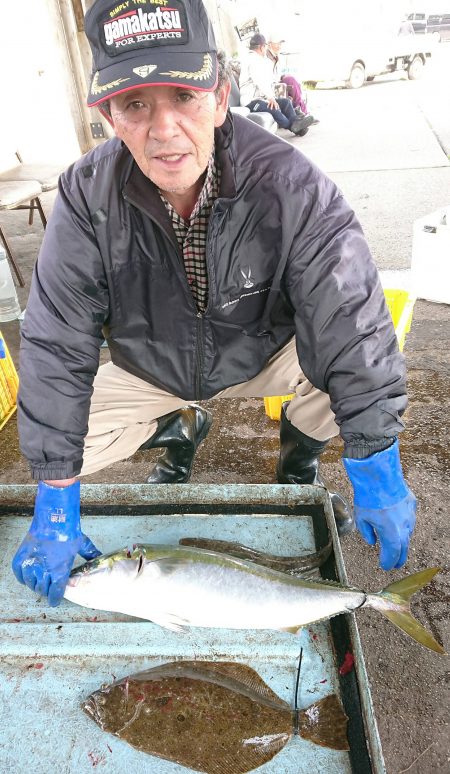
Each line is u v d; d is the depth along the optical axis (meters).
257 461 2.70
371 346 1.50
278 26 11.09
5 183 4.45
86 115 7.92
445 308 3.94
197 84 1.18
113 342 1.85
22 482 2.65
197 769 1.26
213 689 1.38
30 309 1.59
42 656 1.47
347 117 9.93
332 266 1.49
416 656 1.83
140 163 1.32
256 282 1.65
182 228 1.57
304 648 1.48
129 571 1.51
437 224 3.81
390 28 13.08
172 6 1.14
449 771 1.55
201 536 1.84
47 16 7.00
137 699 1.35
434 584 2.04
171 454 2.42
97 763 1.27
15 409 3.19
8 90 6.35
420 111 9.91
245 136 1.53
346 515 2.21
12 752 1.29
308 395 1.97
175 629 1.49
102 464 2.15
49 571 1.51
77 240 1.54
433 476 2.52
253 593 1.52
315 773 1.25
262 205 1.51
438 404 2.98
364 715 1.32
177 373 1.89
